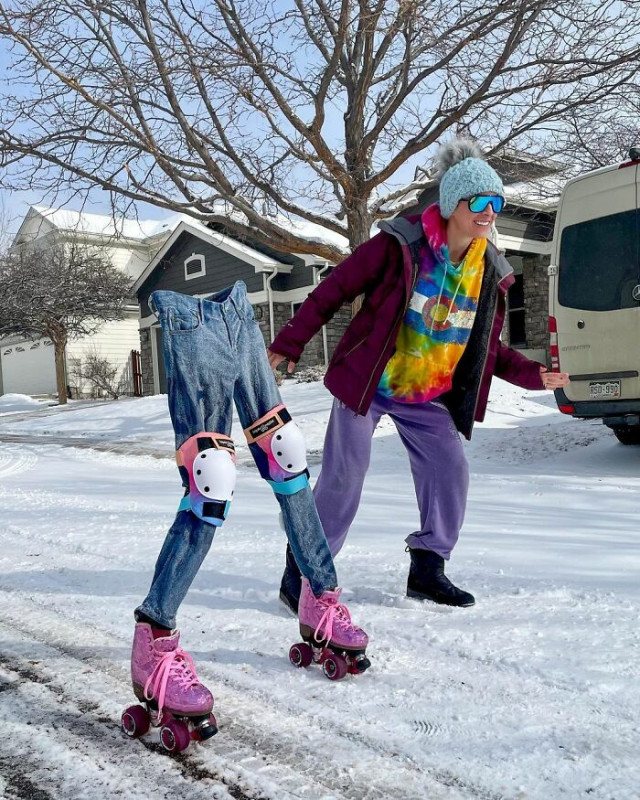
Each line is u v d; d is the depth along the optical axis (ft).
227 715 6.91
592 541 14.07
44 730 6.76
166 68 39.70
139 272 111.04
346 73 43.78
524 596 10.37
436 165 9.34
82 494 22.31
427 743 6.24
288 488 7.83
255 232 44.50
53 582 11.97
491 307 9.68
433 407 9.93
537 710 6.78
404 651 8.41
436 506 10.07
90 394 109.19
